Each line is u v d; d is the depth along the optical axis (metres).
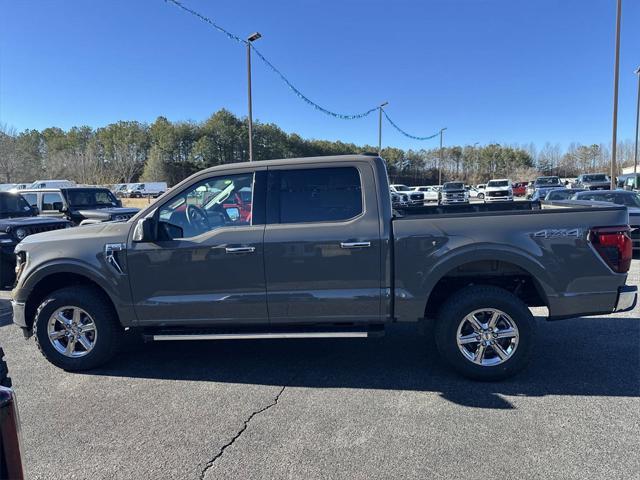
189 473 2.82
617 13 18.64
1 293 8.37
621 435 3.14
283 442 3.14
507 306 3.92
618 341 5.00
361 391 3.93
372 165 4.10
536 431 3.21
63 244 4.34
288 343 5.23
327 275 4.03
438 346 4.08
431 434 3.20
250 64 19.16
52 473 2.84
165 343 5.30
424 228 3.95
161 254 4.15
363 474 2.77
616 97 19.23
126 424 3.43
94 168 62.91
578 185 32.25
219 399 3.82
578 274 3.90
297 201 4.14
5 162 43.50
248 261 4.07
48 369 4.54
